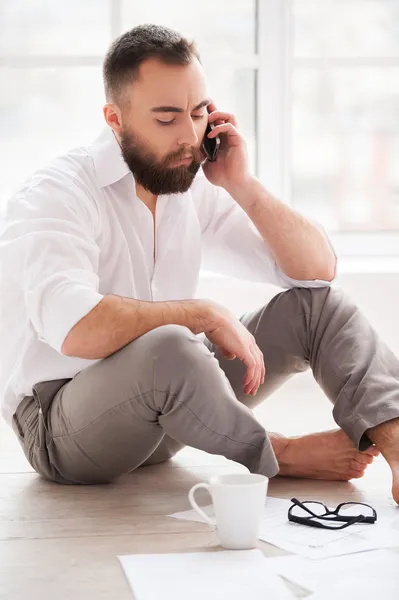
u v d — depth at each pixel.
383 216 4.20
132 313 1.95
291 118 4.08
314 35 4.07
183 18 3.98
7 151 3.95
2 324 2.22
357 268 3.90
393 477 1.99
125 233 2.25
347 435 2.17
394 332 3.81
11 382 2.24
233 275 2.57
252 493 1.67
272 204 2.38
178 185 2.20
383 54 4.11
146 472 2.33
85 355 1.94
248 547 1.69
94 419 1.98
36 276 2.00
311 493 2.09
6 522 1.91
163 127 2.14
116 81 2.17
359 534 1.75
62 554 1.70
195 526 1.85
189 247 2.36
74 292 1.95
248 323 2.33
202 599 1.44
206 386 1.86
